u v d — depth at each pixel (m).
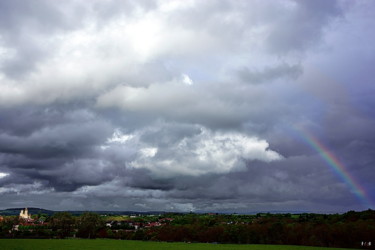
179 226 175.88
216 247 117.06
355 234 124.12
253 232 150.50
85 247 106.12
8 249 93.31
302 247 120.56
